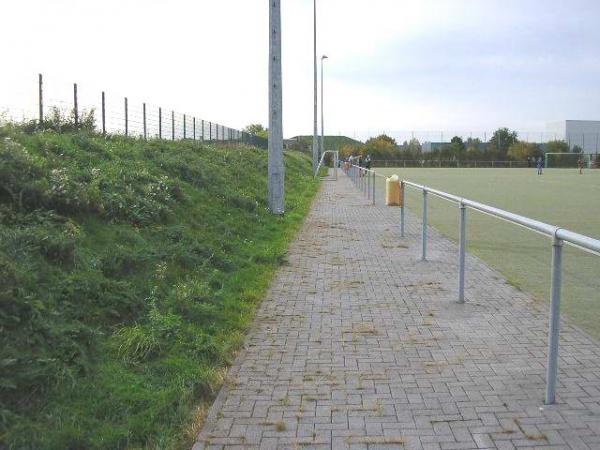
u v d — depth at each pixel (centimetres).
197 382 430
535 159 8256
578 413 390
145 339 483
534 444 350
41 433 345
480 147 9044
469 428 371
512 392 426
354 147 9056
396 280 802
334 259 959
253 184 1723
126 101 1933
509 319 611
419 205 2020
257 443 356
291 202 1839
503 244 1138
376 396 422
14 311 431
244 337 555
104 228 711
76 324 468
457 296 704
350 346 530
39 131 1215
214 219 1038
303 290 744
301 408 403
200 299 622
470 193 2702
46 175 720
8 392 370
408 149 8875
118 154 1177
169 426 374
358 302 685
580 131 10250
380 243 1136
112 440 350
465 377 455
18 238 544
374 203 2019
